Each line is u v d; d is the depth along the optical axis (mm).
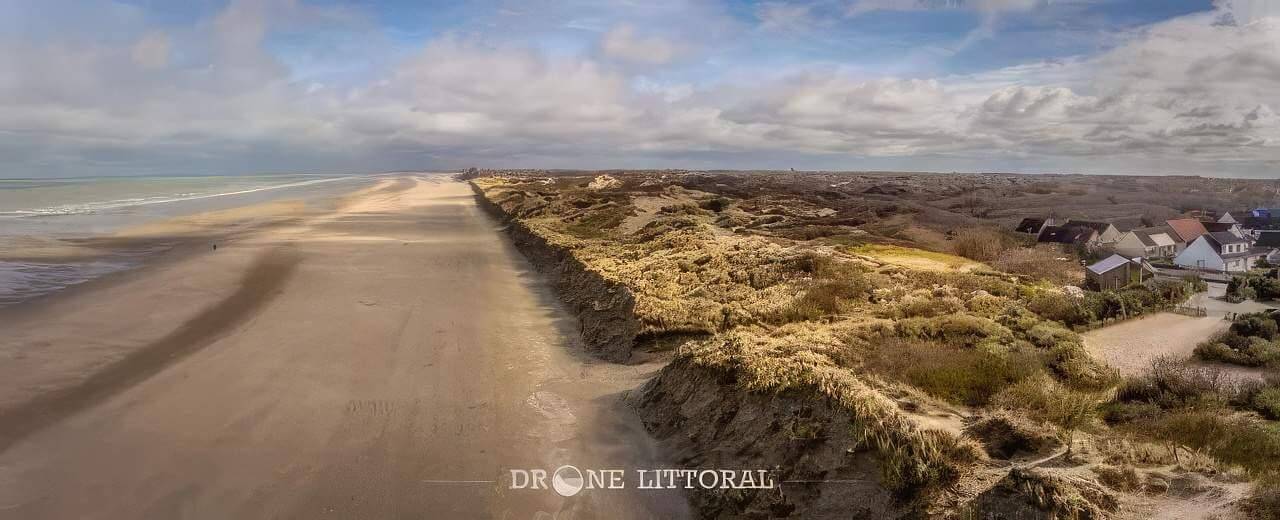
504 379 12914
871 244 26734
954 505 6473
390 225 43438
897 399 8703
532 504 8352
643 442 10031
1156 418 8258
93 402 11172
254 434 10078
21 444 9516
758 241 24656
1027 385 9062
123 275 22656
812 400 8398
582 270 21750
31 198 59781
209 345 14703
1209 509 6012
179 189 89188
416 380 12734
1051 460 7234
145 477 8680
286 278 22969
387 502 8273
